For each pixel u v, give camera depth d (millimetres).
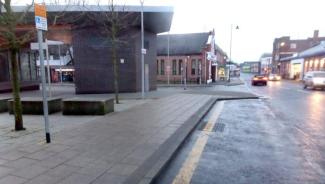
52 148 5375
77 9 16109
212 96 16859
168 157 4852
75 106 9609
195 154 5445
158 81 44844
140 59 20781
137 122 8086
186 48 43656
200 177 4301
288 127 8188
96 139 6070
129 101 14219
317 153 5562
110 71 19812
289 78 63031
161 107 11508
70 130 6996
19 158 4781
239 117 9914
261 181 4160
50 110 9938
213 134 7188
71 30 19062
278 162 5008
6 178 3930
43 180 3863
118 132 6758
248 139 6680
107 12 16500
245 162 5004
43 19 5605
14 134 6594
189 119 8633
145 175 4020
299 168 4703
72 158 4781
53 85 34188
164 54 44406
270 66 105438
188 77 43281
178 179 4215
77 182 3797
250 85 37156
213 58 47719
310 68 47469
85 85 19594
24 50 24062
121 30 19188
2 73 21047
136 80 20250
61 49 48219
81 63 19438
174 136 6359
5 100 10773
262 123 8797
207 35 44625
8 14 6527
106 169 4270
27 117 9258
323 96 18969
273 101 15570
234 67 97562
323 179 4246
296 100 16156
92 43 19328
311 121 9203
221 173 4469
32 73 25969
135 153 5062
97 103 9500
